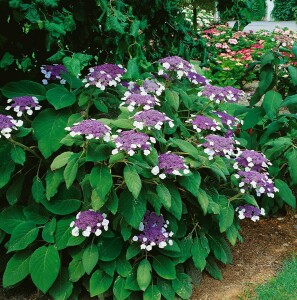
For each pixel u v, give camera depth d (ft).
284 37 12.88
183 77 11.25
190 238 9.93
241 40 36.17
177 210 8.88
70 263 9.05
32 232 9.10
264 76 12.71
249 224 12.78
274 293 9.60
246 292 9.75
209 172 10.00
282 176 12.95
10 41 10.70
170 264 9.18
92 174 8.25
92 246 8.77
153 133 8.86
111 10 9.87
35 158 10.02
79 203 9.23
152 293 8.98
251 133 14.15
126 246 9.24
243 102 22.45
